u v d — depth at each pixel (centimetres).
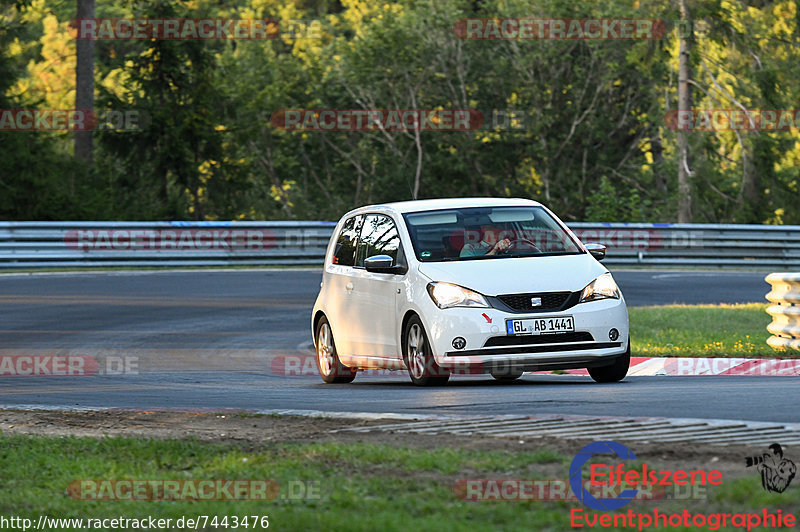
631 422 2097
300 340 4806
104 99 12150
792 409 2264
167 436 2281
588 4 13400
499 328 2914
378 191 14538
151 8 12244
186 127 12200
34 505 1739
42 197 10812
